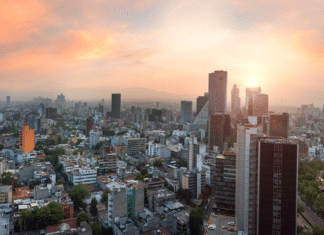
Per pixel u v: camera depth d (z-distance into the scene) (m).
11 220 187.25
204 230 197.50
